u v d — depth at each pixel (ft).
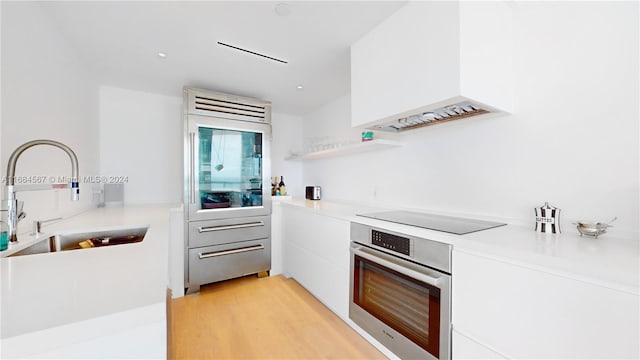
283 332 6.23
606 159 3.93
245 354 5.44
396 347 5.01
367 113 5.84
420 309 4.57
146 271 2.52
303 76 8.29
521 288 3.19
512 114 5.03
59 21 5.41
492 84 4.55
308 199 11.48
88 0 4.78
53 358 1.57
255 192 9.59
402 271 4.73
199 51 6.68
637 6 3.68
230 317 6.89
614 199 3.86
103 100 9.07
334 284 6.90
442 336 4.14
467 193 5.85
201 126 8.56
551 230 4.21
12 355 1.48
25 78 4.53
